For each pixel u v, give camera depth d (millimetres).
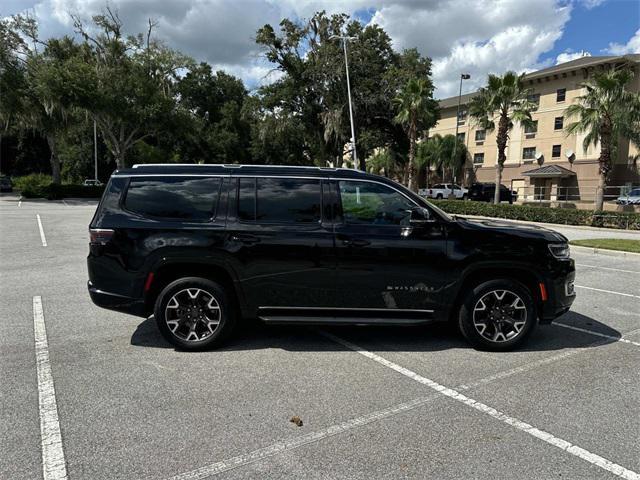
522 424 3236
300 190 4617
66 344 4754
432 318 4648
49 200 32438
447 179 51594
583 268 9906
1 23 31484
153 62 35844
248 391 3715
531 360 4445
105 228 4504
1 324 5387
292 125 33562
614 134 27094
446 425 3217
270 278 4520
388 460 2795
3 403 3457
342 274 4523
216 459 2791
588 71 39875
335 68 31219
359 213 4613
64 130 34625
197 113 52219
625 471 2703
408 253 4512
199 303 4613
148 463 2740
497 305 4664
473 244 4531
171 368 4164
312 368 4207
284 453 2861
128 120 34438
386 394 3689
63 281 7684
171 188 4613
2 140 53906
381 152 53875
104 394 3627
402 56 35062
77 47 35312
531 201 35906
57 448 2883
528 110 27406
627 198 29875
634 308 6445
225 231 4488
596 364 4352
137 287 4500
